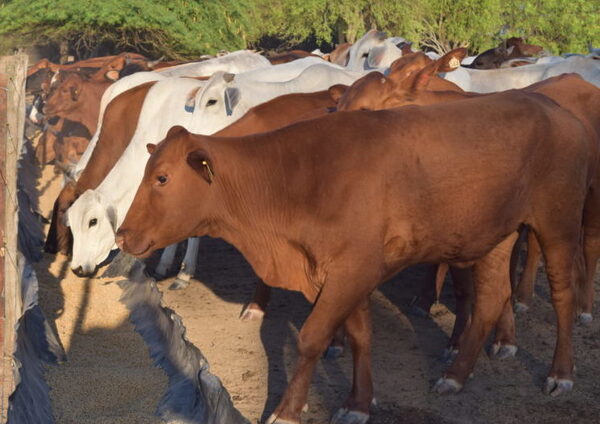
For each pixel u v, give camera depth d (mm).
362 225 4629
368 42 10047
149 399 5426
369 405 5043
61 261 8758
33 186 12281
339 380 5699
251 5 33344
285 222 4777
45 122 14344
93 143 8867
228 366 5969
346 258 4641
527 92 5496
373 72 5957
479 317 5523
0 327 4531
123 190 7762
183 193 4691
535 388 5574
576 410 5223
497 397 5430
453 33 38906
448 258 5137
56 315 7105
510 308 6105
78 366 6008
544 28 37938
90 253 7711
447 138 4844
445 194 4832
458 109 4984
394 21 38406
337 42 45312
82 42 30656
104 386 5613
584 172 5426
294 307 7348
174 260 9016
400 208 4738
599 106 5984
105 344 6488
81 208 7652
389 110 4941
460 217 4922
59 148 13344
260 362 6043
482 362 6020
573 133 5324
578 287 6531
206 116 7293
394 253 4863
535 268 7043
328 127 4773
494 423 5059
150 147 5191
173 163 4664
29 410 4840
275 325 6867
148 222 4715
